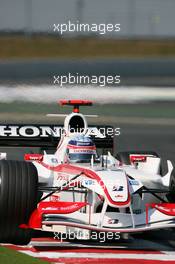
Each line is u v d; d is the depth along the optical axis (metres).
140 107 89.50
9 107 77.25
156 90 114.94
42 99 80.25
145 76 152.12
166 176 32.25
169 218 28.66
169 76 154.12
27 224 28.56
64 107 76.19
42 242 29.52
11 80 117.44
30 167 28.83
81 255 27.14
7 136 36.88
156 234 31.98
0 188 28.05
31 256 26.61
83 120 33.97
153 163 34.41
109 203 27.84
